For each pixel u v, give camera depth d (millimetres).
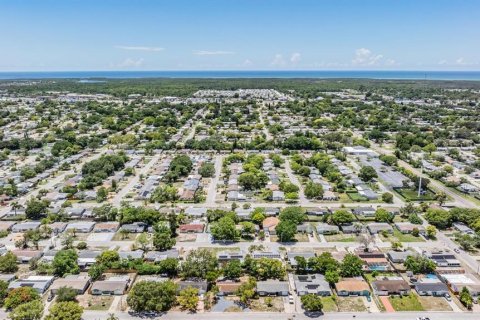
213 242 171375
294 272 147500
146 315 123938
